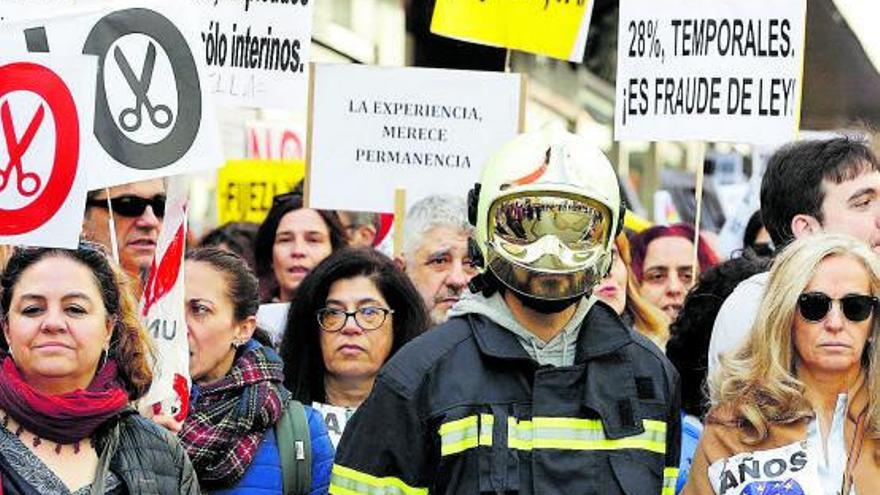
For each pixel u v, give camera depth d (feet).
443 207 36.11
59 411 23.40
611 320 23.40
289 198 40.70
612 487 22.76
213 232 43.45
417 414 22.88
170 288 29.01
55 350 23.88
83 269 24.26
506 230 22.76
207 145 29.04
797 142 30.73
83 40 28.32
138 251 36.22
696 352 30.50
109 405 23.75
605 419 22.88
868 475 25.00
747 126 34.55
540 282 22.63
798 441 25.00
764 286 25.50
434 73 36.83
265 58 36.09
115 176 28.48
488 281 23.36
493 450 22.61
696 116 34.71
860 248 24.94
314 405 31.24
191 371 29.60
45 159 26.86
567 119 77.66
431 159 36.88
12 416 23.57
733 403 25.17
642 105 34.99
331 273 31.40
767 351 24.97
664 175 71.00
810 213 30.01
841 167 29.81
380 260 31.63
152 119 28.71
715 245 47.03
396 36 67.82
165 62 28.84
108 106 28.48
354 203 36.99
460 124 36.83
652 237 40.40
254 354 29.09
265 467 28.17
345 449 23.41
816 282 24.85
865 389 25.16
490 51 67.05
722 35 34.58
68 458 23.75
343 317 31.30
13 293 24.11
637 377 23.29
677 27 34.78
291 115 58.70
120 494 23.94
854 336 24.85
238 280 29.78
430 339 23.25
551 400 22.86
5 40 27.86
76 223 26.68
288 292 40.45
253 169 45.80
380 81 36.91
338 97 36.94
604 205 22.82
